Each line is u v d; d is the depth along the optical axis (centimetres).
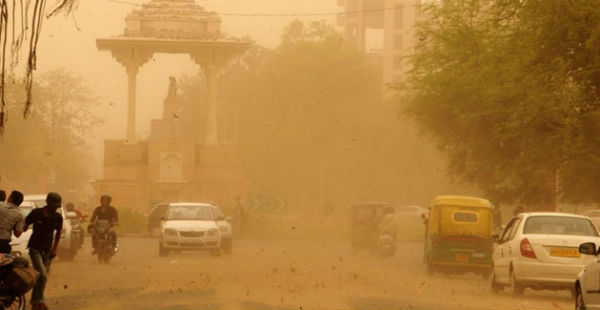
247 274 2867
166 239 3947
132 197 8588
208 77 8812
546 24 2655
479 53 4166
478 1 4297
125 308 1992
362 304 2106
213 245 3969
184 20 8775
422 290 2547
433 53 4347
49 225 2016
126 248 4781
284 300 2142
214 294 2278
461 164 4484
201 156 8756
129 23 8706
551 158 3309
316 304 2070
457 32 4266
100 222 3556
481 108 3909
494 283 2625
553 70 2742
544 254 2356
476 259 3372
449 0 4378
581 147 3008
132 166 8638
